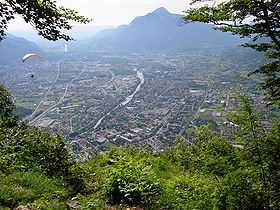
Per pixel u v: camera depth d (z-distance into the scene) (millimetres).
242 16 9180
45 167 10359
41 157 10680
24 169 9656
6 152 10641
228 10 8867
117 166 10664
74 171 10672
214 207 8227
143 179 9047
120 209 8188
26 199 7520
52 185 8875
